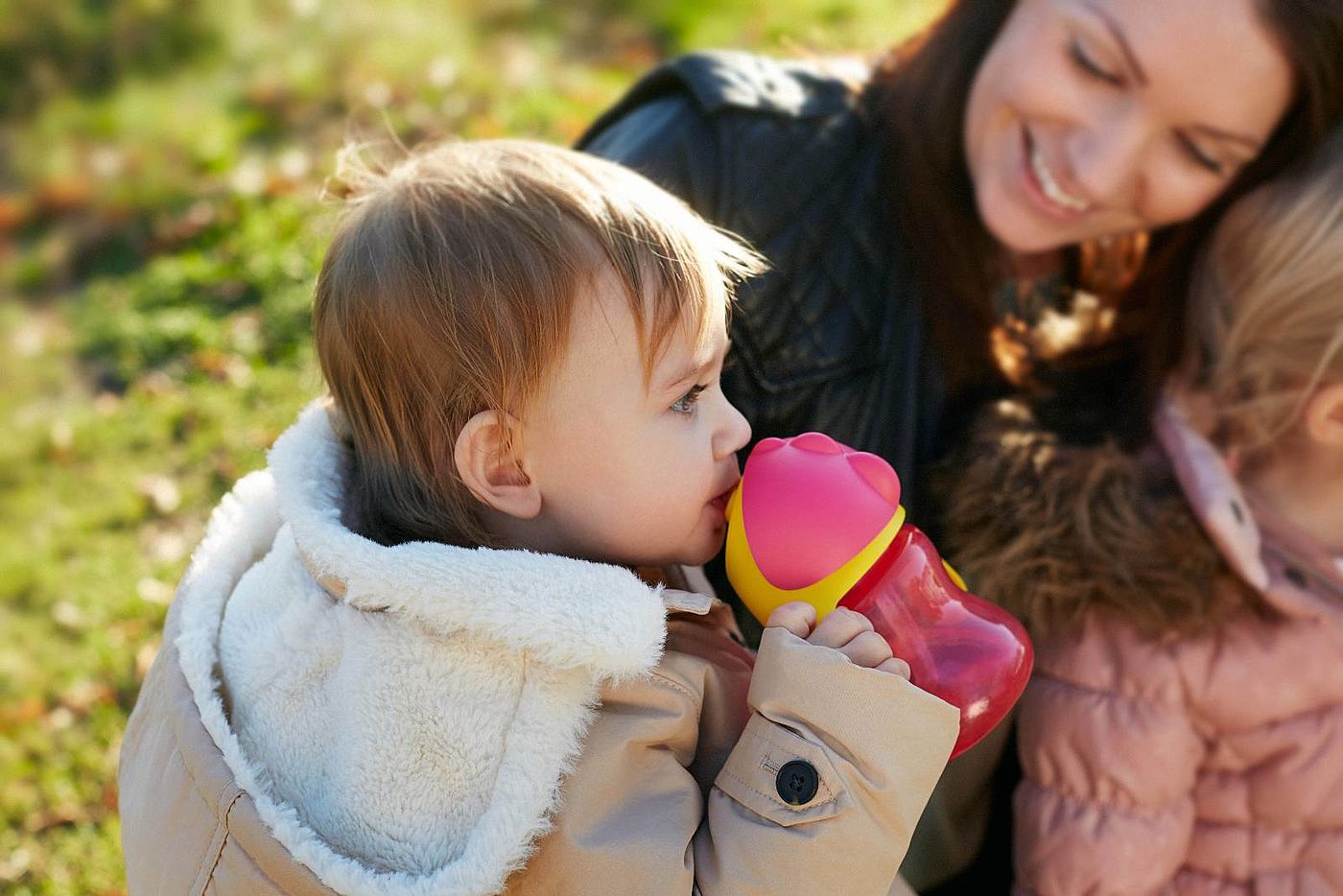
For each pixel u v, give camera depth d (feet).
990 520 5.76
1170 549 5.72
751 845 4.24
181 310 12.78
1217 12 5.32
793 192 5.67
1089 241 6.56
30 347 12.71
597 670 4.14
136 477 11.17
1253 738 5.89
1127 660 5.83
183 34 17.54
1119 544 5.70
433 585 4.11
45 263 13.88
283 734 4.47
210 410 11.64
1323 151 5.76
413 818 4.17
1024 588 5.75
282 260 13.07
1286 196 5.85
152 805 4.55
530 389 4.43
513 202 4.51
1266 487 6.22
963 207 6.04
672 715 4.42
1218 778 6.01
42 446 11.58
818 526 4.51
